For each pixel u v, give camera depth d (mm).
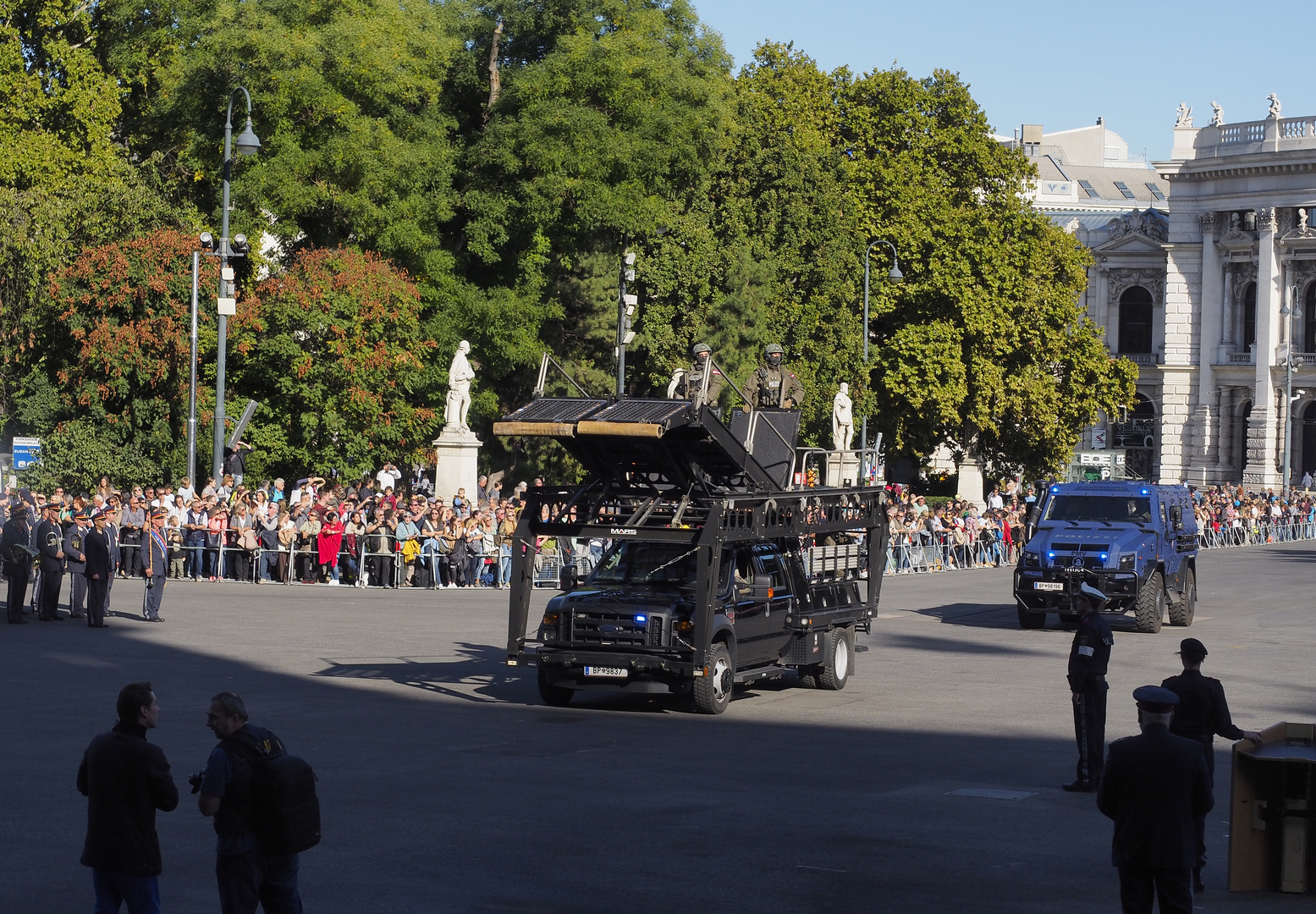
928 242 63562
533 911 9680
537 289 50281
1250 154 91188
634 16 50375
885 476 75375
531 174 49281
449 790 13578
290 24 46531
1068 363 69562
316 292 43719
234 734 8102
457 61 52250
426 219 49219
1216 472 93750
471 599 33812
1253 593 40438
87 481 41688
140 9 49406
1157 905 10344
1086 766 13984
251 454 44469
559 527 19562
